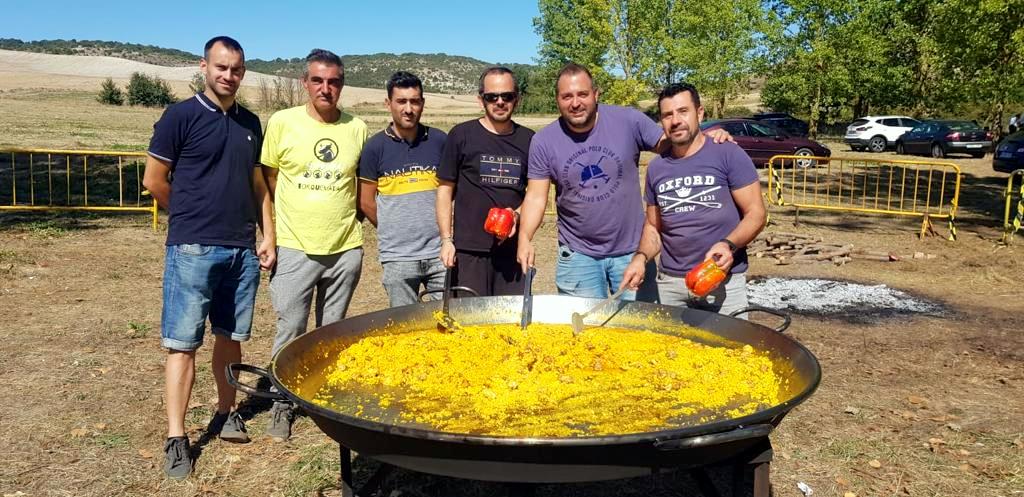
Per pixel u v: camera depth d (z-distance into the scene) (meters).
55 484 3.54
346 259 4.07
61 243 9.64
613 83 31.66
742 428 2.12
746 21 32.59
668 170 3.74
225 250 3.58
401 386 2.71
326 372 2.86
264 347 5.77
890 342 5.98
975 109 35.38
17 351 5.44
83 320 6.32
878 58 30.11
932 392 4.87
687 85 3.57
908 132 24.97
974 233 11.39
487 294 4.32
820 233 11.41
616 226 4.02
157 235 10.48
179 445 3.64
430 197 4.32
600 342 3.17
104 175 16.27
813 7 30.61
